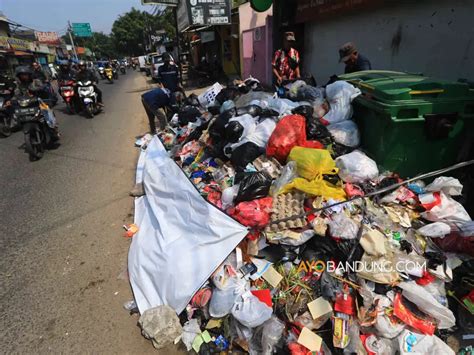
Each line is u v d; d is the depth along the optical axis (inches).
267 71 419.8
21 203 165.8
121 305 99.2
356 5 226.8
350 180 105.7
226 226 91.2
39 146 232.2
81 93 355.3
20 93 229.3
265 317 79.7
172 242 104.0
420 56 183.2
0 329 92.7
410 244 88.1
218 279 89.8
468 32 150.5
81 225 143.0
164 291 94.3
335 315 81.5
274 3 342.3
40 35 1700.3
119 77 1235.9
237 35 537.3
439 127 98.4
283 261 92.0
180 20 580.4
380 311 79.4
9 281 111.2
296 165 104.1
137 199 157.5
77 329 91.7
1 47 940.0
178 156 167.3
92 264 117.7
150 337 84.4
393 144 104.3
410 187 104.8
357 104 126.2
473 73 149.9
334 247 88.3
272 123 138.3
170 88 280.8
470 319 83.7
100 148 249.9
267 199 100.3
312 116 135.5
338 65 286.4
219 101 216.2
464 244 86.7
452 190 95.8
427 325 78.2
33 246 129.8
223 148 140.9
